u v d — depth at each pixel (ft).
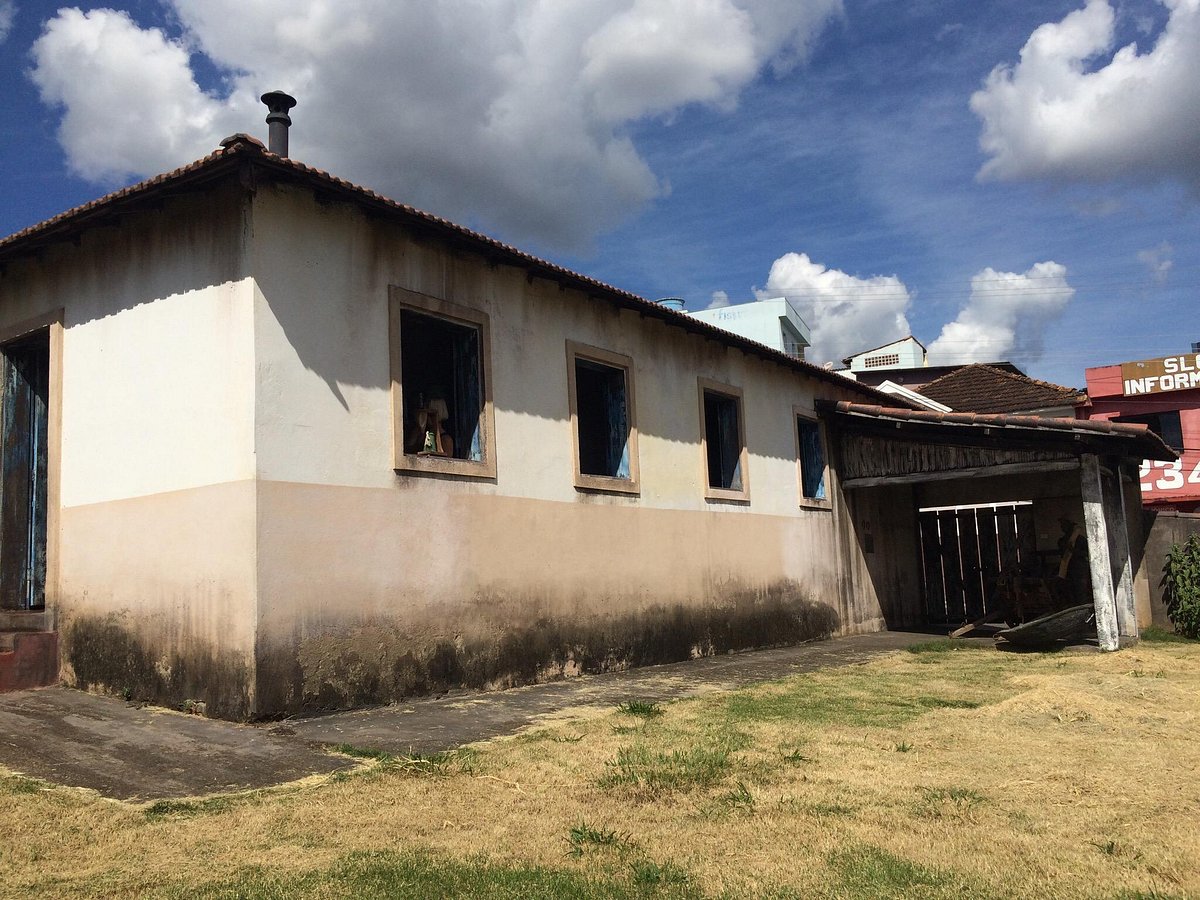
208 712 21.67
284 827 13.57
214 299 22.93
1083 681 27.94
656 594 35.55
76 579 25.95
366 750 18.48
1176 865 11.72
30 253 28.14
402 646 24.73
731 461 42.78
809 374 48.78
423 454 26.76
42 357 30.22
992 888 10.96
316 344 23.43
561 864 11.97
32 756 18.20
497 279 29.68
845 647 42.52
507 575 28.60
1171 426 77.97
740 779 16.15
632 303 34.68
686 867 11.82
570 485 31.83
